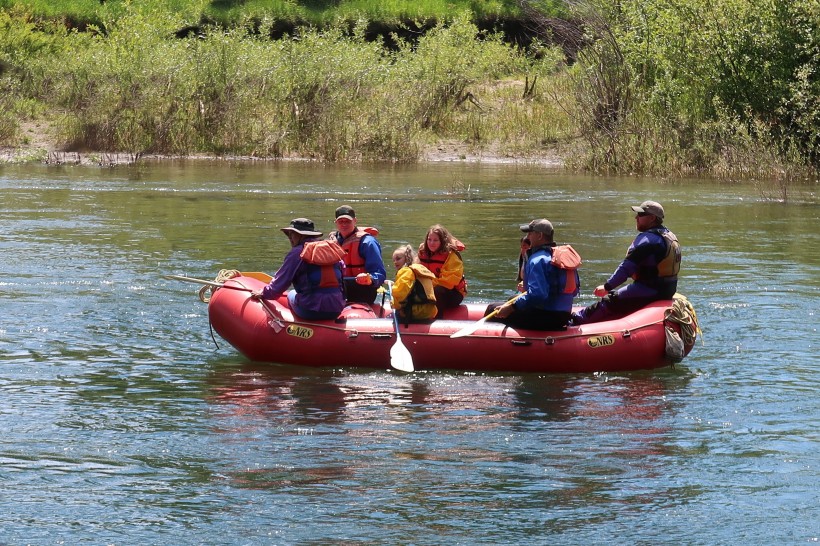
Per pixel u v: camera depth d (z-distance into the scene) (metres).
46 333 12.84
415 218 23.11
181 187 28.38
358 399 10.55
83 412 10.01
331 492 8.19
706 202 26.94
